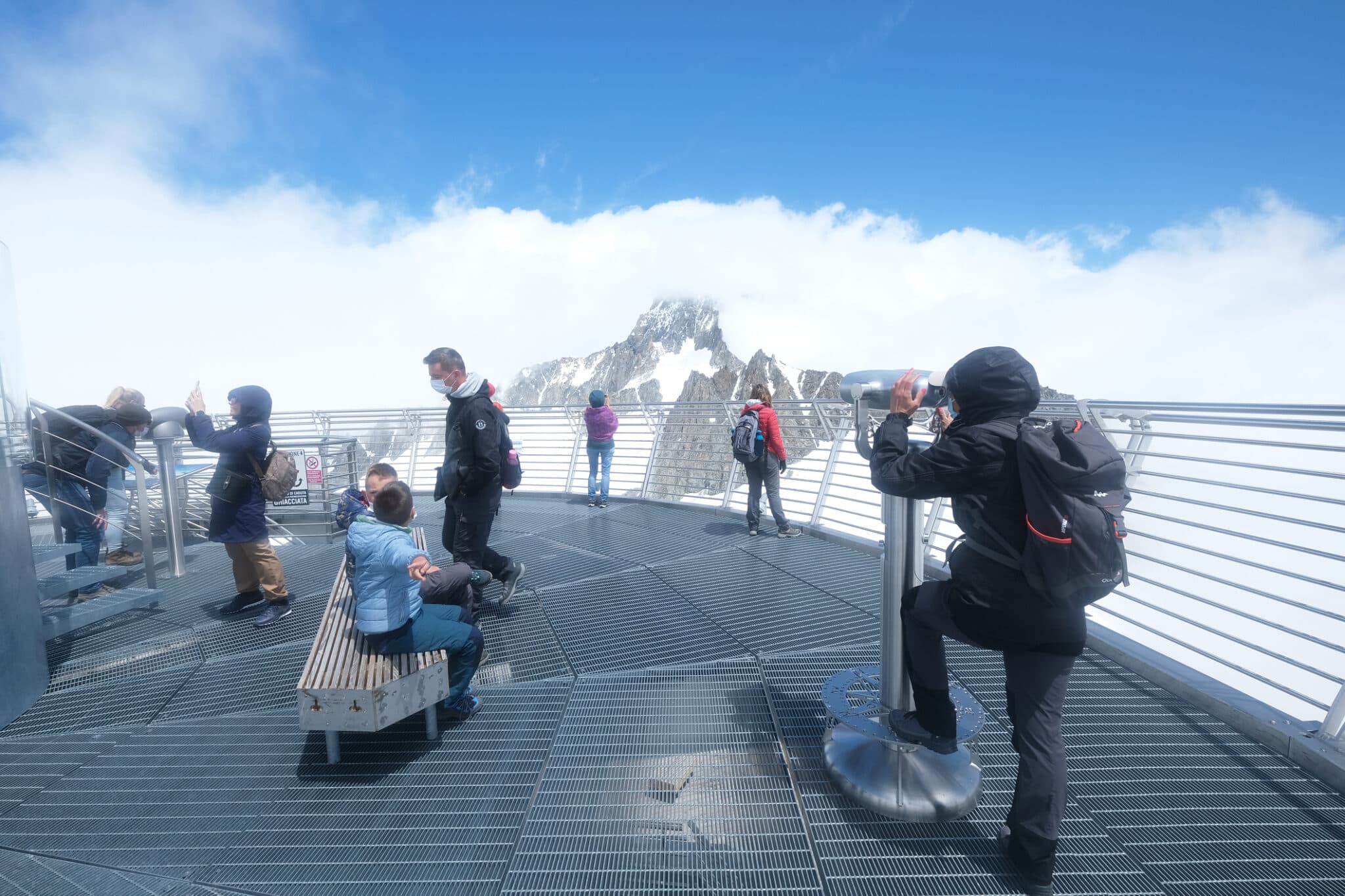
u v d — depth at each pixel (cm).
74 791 347
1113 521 236
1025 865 260
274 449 579
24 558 450
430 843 297
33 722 424
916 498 269
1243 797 315
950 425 279
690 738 374
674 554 772
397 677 353
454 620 402
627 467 1192
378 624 364
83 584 570
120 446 633
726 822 304
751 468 842
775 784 330
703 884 269
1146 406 507
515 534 895
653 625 544
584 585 655
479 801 325
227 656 514
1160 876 268
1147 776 332
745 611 574
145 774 360
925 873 271
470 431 516
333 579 710
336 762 361
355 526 371
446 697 381
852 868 275
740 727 385
